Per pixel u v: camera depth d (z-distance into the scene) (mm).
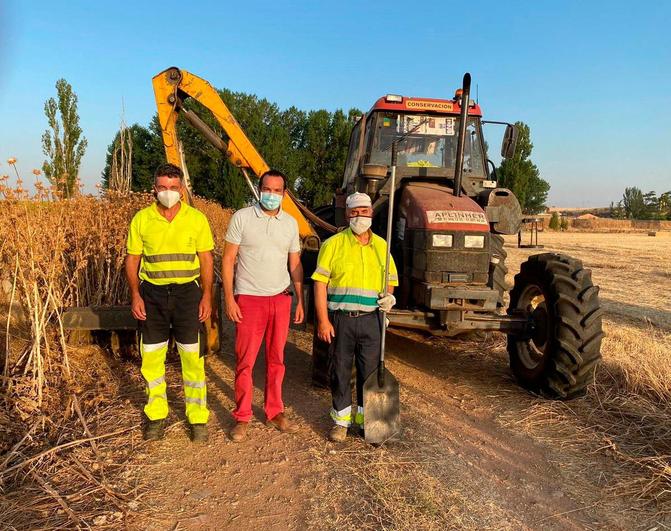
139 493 2861
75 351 4801
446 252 4223
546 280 4402
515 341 4844
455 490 2990
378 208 5133
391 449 3486
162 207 3357
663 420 3857
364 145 5777
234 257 3520
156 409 3471
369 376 3562
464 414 4117
